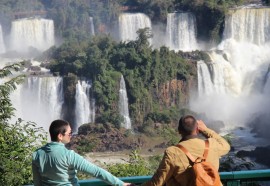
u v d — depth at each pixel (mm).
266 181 8016
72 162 7266
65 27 100875
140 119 78188
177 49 94875
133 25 97625
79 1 103500
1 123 12906
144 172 19766
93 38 87562
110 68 79750
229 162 22250
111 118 74312
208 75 85062
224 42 91625
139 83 79500
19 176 11359
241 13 91000
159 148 66438
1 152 12109
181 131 7395
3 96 13664
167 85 81812
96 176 7203
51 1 107062
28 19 99000
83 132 71562
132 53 80125
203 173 6805
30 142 13328
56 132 7488
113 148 66500
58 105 77625
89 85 77875
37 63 86438
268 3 97188
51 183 7332
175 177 7082
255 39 90562
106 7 102062
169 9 97375
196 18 95250
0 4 105000
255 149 59406
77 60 79500
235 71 87562
